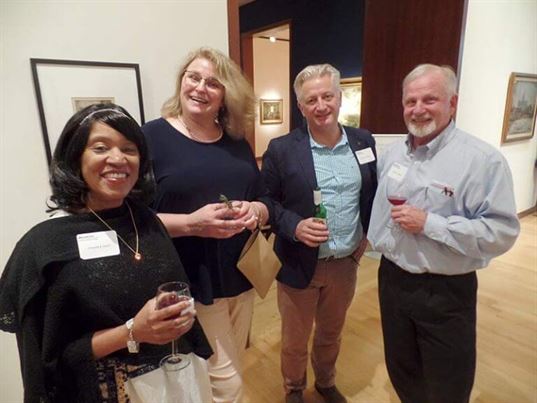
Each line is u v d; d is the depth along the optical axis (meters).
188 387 1.04
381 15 3.20
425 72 1.36
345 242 1.66
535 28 4.30
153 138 1.27
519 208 4.90
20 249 0.88
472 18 3.40
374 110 3.41
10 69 1.44
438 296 1.39
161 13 1.78
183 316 0.88
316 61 4.66
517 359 2.24
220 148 1.38
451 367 1.43
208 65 1.31
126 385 0.97
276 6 5.02
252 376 2.17
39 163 1.56
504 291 3.09
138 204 1.07
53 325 0.84
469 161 1.32
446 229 1.29
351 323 2.67
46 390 0.86
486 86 3.84
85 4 1.56
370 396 1.99
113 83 1.68
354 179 1.63
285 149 1.65
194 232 1.24
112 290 0.91
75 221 0.93
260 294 1.45
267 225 1.61
